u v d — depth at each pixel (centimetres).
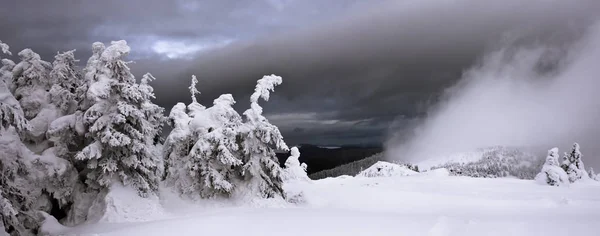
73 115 2098
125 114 1858
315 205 2436
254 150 2345
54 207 2055
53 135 2050
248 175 2384
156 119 2547
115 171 1934
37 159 1884
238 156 2378
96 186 1998
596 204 2362
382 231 1387
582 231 1295
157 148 2470
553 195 2853
